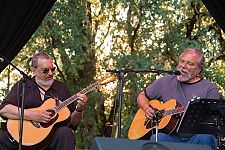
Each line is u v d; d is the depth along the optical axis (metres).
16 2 6.80
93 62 10.86
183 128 4.85
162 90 5.72
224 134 4.88
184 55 5.54
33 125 5.43
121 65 9.98
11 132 5.43
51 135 5.39
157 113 5.37
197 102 4.62
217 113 4.71
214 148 5.23
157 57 10.33
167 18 10.05
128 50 10.75
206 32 10.46
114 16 10.75
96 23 11.05
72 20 9.79
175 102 5.47
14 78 11.14
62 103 5.50
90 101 10.60
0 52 6.89
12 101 5.61
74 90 10.76
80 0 10.03
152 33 10.38
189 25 10.76
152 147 3.36
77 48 10.08
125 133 10.27
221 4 6.84
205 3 6.89
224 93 10.38
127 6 10.20
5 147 5.42
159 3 9.93
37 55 5.71
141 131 5.66
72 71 10.25
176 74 5.27
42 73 5.62
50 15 9.62
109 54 10.75
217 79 10.24
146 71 5.26
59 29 9.71
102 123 11.27
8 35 6.87
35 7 6.86
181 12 10.41
